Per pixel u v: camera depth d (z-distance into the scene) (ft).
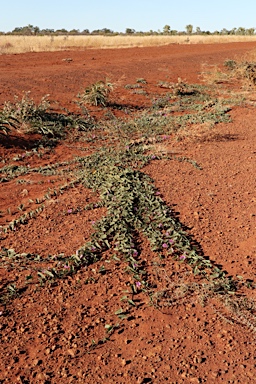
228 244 15.58
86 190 19.52
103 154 24.17
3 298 12.38
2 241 15.38
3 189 19.76
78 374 9.96
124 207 17.13
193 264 14.20
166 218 16.44
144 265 14.17
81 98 35.14
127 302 12.44
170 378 9.89
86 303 12.35
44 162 23.43
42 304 12.25
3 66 49.60
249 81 48.11
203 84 48.32
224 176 21.59
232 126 31.22
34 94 34.71
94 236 15.43
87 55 67.00
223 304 12.49
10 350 10.66
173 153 24.85
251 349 10.84
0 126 24.52
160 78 49.11
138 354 10.60
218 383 9.78
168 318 11.89
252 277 13.75
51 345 10.82
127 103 36.70
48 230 16.11
